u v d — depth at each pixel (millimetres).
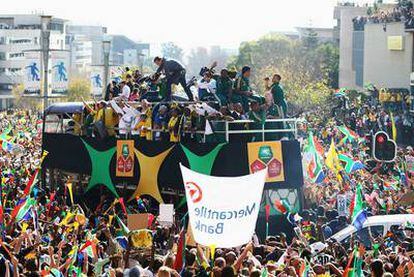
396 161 46281
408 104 95812
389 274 17062
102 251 22500
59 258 19422
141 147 30891
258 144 29031
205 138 29625
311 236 28547
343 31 135375
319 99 118062
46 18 61875
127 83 37344
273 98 31344
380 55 117625
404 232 28000
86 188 33562
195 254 19562
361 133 75812
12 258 17531
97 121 32812
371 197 34812
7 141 47781
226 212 19031
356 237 28016
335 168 38625
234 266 18781
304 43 168000
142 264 20703
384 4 131750
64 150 34594
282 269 19547
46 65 61406
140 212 29953
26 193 25906
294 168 29625
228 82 31859
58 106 35688
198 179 19000
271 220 29297
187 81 34969
